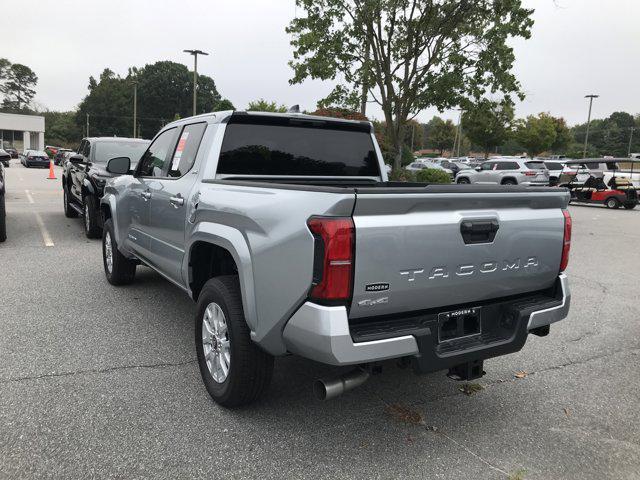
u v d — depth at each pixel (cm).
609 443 321
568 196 349
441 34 1173
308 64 1218
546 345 490
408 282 274
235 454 290
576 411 361
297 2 1212
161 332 470
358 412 345
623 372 430
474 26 1148
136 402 343
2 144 6550
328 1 1175
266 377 321
